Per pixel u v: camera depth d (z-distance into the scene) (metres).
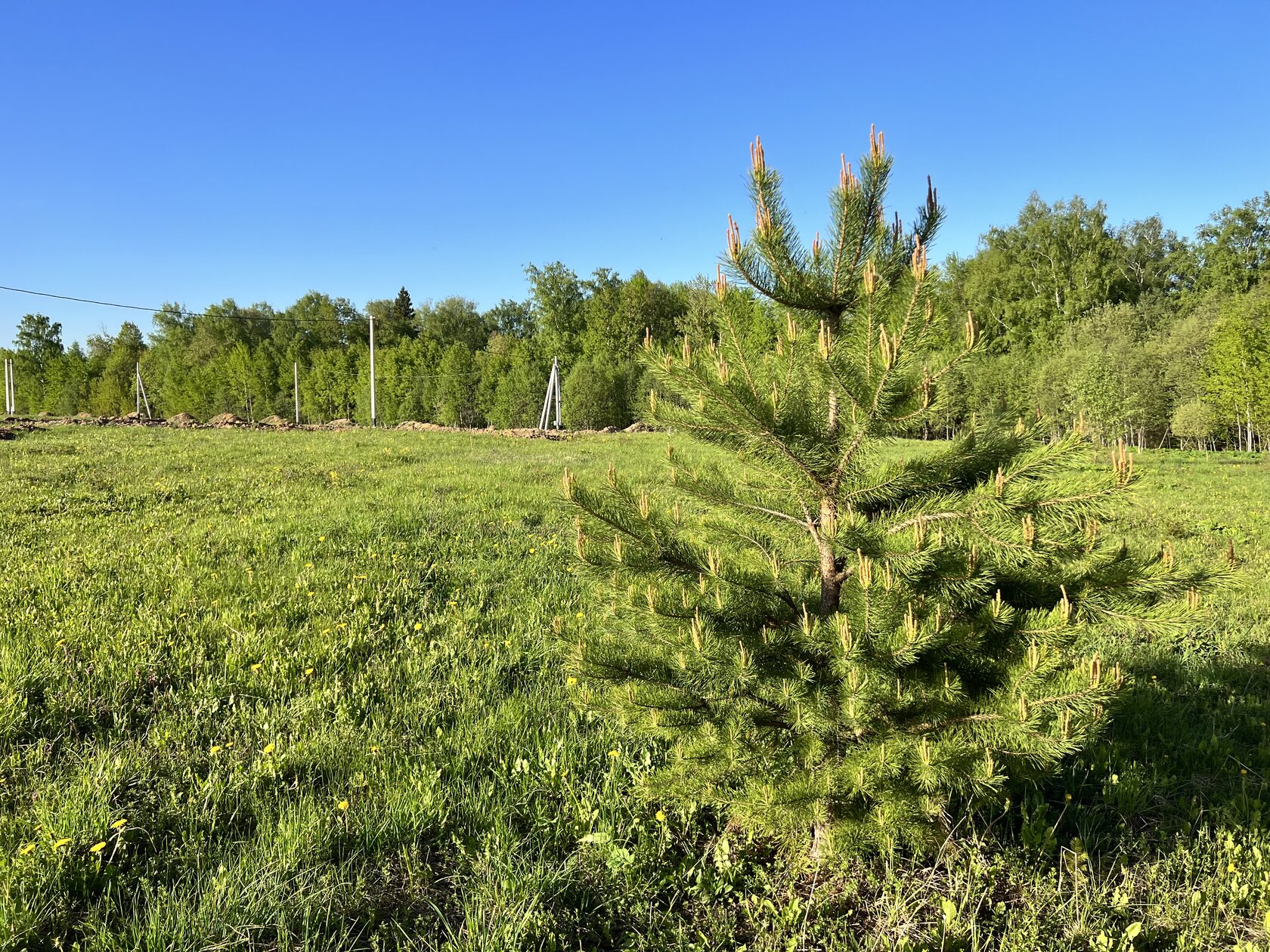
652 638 3.14
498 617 5.85
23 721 3.74
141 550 7.11
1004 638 2.74
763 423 2.50
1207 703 4.68
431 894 2.86
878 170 2.61
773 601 2.96
